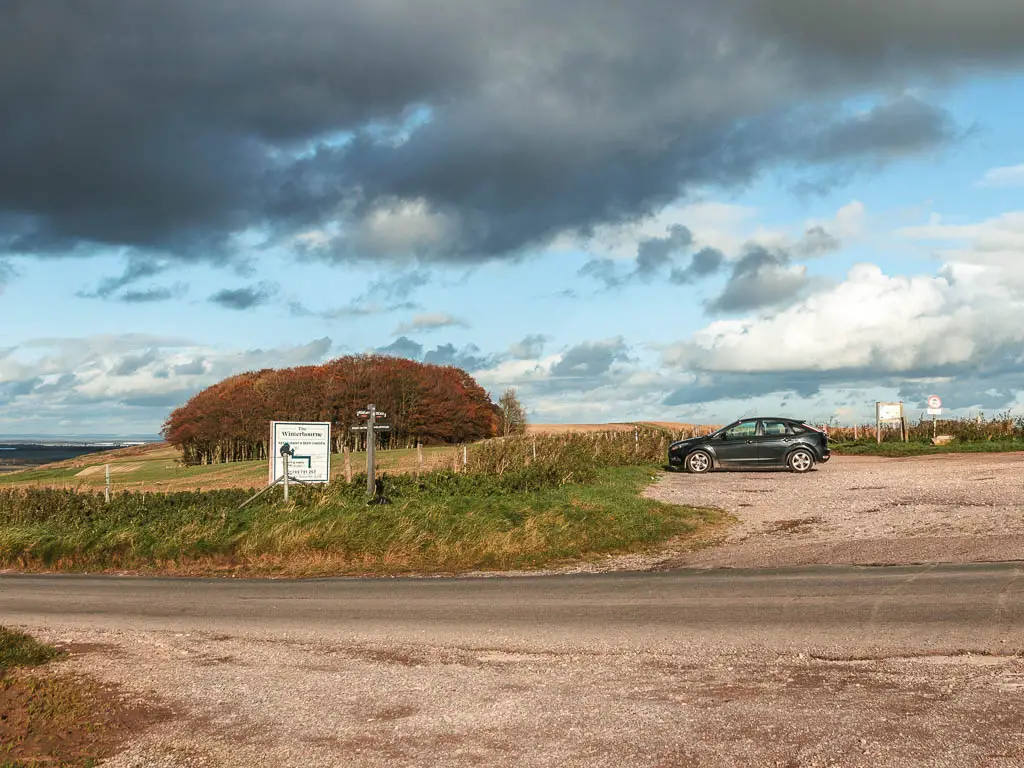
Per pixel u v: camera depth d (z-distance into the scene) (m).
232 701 7.14
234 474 43.16
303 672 8.04
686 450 28.69
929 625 8.80
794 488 22.47
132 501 21.52
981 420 39.88
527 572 13.92
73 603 12.49
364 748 5.97
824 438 28.12
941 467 27.17
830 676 7.23
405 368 77.25
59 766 5.82
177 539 16.73
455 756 5.75
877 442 40.81
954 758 5.34
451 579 13.49
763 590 11.05
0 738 6.39
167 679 7.86
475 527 15.93
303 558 15.84
